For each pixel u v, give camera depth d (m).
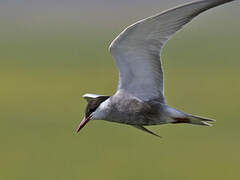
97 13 71.62
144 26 10.08
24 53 45.66
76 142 21.27
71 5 76.56
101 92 29.77
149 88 10.74
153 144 20.98
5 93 29.45
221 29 56.97
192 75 33.41
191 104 26.72
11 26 63.31
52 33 59.97
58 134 22.23
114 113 10.98
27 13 70.88
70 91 29.75
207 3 9.72
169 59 40.50
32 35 58.62
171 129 22.98
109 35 58.09
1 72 35.47
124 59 10.49
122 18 67.94
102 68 36.84
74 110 25.86
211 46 46.94
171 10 9.80
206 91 29.05
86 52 46.03
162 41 10.29
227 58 41.12
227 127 23.27
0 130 22.73
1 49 48.03
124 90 10.81
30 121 24.14
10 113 25.39
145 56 10.47
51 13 71.69
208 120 10.69
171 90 29.34
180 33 54.00
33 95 28.95
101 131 23.05
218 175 17.45
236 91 29.16
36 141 21.25
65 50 47.62
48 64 39.19
